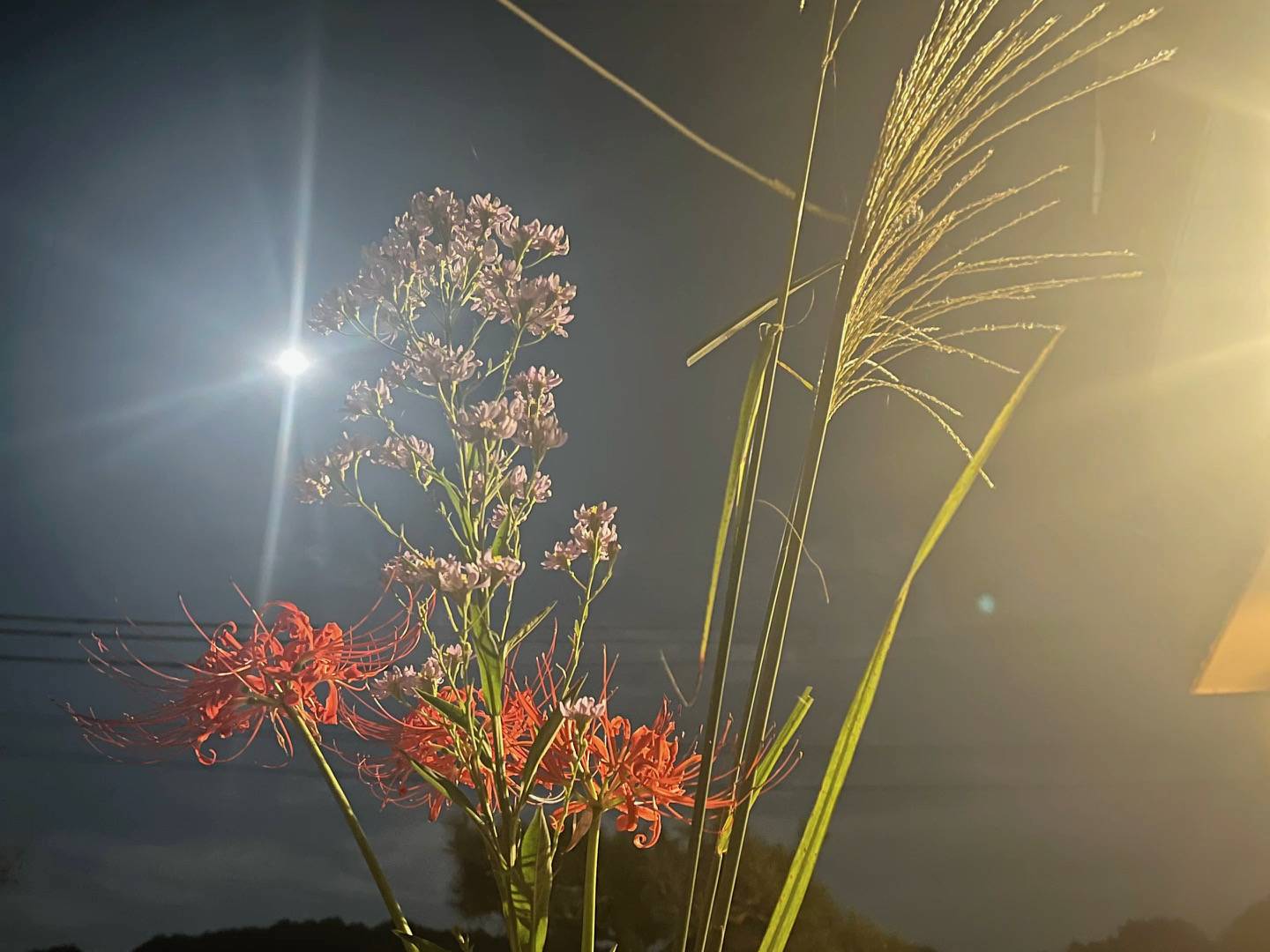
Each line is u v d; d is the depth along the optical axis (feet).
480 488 2.81
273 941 24.48
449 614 2.76
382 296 2.81
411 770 2.86
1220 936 22.47
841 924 21.01
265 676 2.76
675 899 11.74
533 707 2.90
